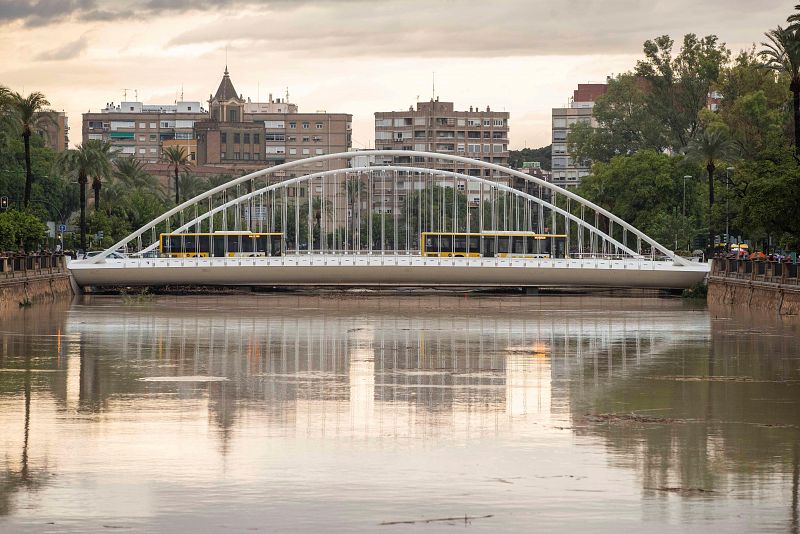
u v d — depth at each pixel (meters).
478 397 63.84
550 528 39.19
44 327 104.25
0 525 39.22
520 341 95.00
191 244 170.62
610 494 43.03
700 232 181.00
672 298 159.62
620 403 62.19
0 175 198.38
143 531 38.72
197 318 118.12
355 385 68.12
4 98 152.62
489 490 43.41
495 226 172.75
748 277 133.00
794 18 130.75
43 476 44.94
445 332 103.06
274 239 171.50
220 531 38.75
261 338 96.50
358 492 43.06
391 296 163.25
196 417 56.88
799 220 118.31
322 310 132.38
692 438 52.50
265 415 57.56
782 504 41.88
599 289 179.50
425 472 45.84
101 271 154.00
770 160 129.38
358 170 171.00
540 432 53.69
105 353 84.00
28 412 58.00
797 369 76.56
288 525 39.38
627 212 189.38
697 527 39.41
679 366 78.12
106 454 48.50
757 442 51.75
